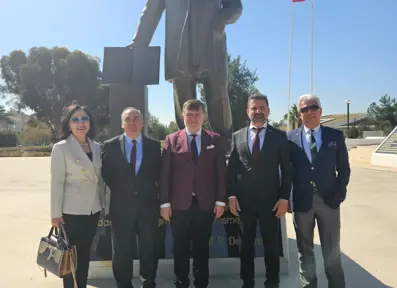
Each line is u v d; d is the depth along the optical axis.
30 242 4.86
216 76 3.95
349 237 5.00
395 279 3.53
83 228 2.80
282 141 2.94
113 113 3.92
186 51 3.81
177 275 3.01
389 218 6.12
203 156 2.94
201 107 2.99
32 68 38.59
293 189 2.97
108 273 3.51
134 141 2.96
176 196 2.94
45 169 16.48
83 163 2.79
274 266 3.03
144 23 4.07
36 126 44.94
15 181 11.91
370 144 32.25
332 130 2.93
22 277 3.63
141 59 3.96
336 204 2.83
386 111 53.22
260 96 3.01
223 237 3.60
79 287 2.80
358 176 12.41
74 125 2.83
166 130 40.06
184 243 2.98
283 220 3.67
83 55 39.47
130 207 2.85
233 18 3.81
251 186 2.95
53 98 40.41
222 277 3.55
